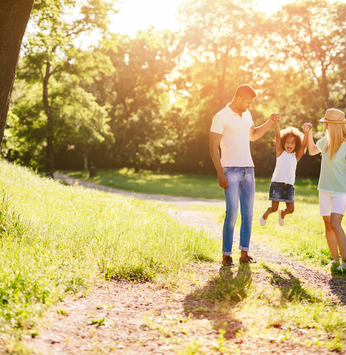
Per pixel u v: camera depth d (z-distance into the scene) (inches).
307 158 1755.7
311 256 227.9
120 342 104.5
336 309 137.5
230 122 192.7
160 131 1956.2
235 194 192.9
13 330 101.0
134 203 415.5
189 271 183.2
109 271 169.8
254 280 169.8
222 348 96.4
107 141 1453.0
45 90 1227.2
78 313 123.2
